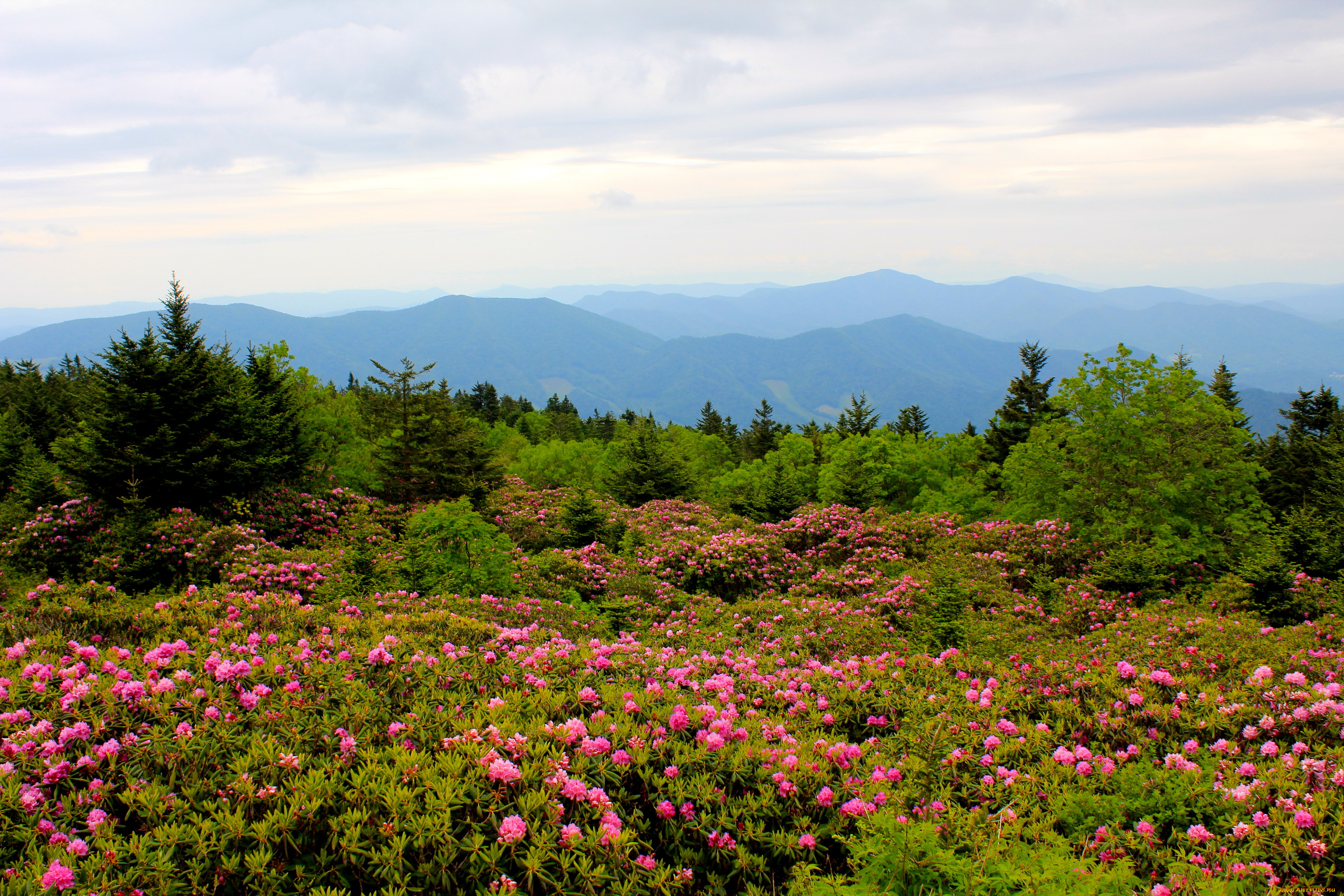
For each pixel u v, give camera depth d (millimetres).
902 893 3779
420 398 23484
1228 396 45125
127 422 15484
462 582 11844
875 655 9773
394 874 3535
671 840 4352
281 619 7098
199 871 3465
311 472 20547
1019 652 8977
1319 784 4445
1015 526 17875
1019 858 3949
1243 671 6504
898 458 31641
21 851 3467
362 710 4848
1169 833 4586
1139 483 19859
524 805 3982
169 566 12391
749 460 61500
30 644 5645
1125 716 5930
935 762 5480
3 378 52844
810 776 4898
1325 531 14344
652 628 11812
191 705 4691
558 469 41812
